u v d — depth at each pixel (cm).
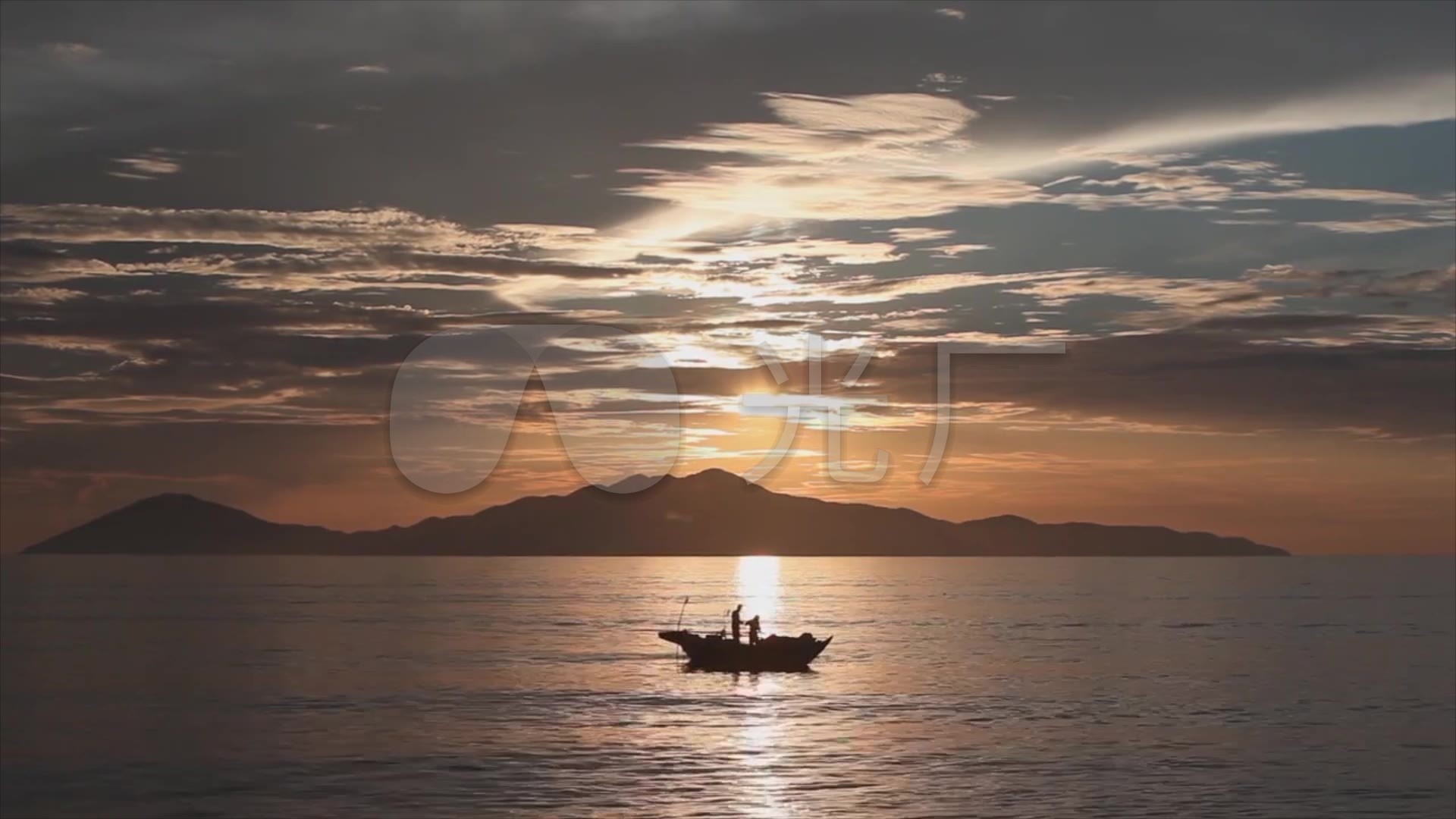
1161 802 4591
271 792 4725
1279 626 13375
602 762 5250
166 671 8550
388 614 15088
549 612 15788
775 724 6284
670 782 4872
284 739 5800
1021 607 17138
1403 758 5400
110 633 11894
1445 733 6062
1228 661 9462
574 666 8975
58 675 8344
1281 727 6238
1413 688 7850
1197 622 14138
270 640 11131
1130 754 5478
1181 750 5584
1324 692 7606
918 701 7119
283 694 7394
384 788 4772
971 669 8856
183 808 4512
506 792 4709
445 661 9306
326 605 17075
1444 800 4647
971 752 5519
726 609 16575
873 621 14262
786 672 8550
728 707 6888
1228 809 4503
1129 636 11988
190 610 15825
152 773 5069
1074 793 4709
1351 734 6025
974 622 14112
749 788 4775
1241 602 18662
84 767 5200
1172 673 8619
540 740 5781
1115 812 4434
